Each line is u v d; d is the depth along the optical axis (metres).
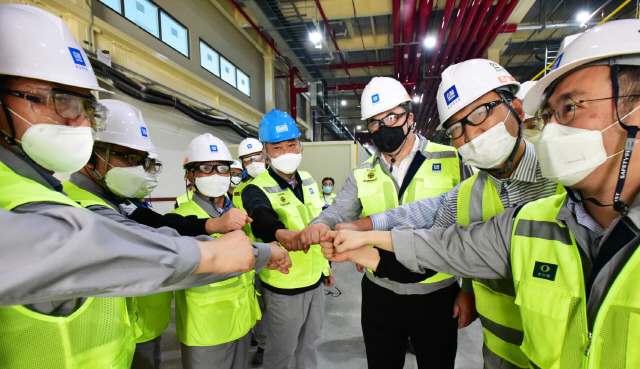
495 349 0.83
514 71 8.05
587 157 0.49
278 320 1.42
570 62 0.48
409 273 0.86
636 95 0.45
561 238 0.57
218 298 1.12
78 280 0.42
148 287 0.48
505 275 0.71
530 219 0.64
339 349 2.08
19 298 0.39
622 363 0.44
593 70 0.47
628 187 0.48
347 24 6.31
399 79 7.79
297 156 1.54
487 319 0.85
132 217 1.17
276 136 1.49
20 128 0.58
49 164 0.64
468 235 0.73
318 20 5.54
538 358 0.58
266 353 1.49
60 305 0.65
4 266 0.38
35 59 0.57
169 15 4.52
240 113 6.61
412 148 1.28
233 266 0.61
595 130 0.47
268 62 7.84
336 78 9.23
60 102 0.60
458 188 0.99
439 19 5.72
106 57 3.20
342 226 1.05
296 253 1.41
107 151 1.00
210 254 0.57
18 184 0.47
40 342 0.61
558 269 0.56
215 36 5.77
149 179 1.15
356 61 8.39
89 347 0.68
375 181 1.31
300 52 6.71
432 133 11.78
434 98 7.87
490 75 0.77
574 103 0.49
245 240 0.65
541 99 0.60
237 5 5.49
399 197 1.27
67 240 0.41
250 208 1.36
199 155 1.44
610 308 0.46
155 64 4.16
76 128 0.63
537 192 0.79
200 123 5.31
